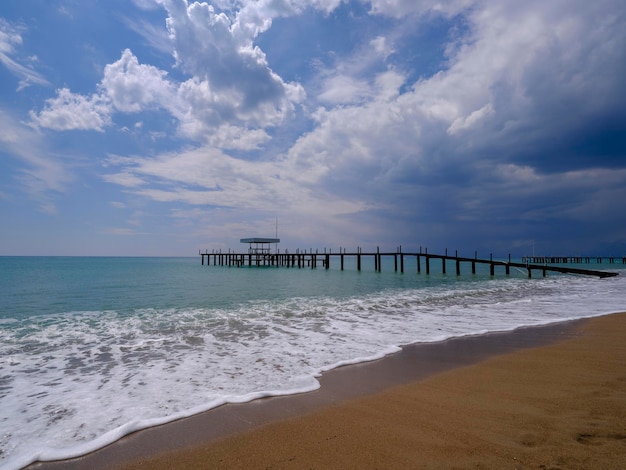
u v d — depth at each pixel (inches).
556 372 207.6
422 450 120.8
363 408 159.6
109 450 126.2
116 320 401.4
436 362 234.4
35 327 363.6
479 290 773.9
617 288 823.1
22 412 158.9
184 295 654.5
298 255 2149.4
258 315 433.7
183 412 156.6
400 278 1218.0
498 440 125.6
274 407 161.8
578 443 120.7
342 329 347.6
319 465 113.3
